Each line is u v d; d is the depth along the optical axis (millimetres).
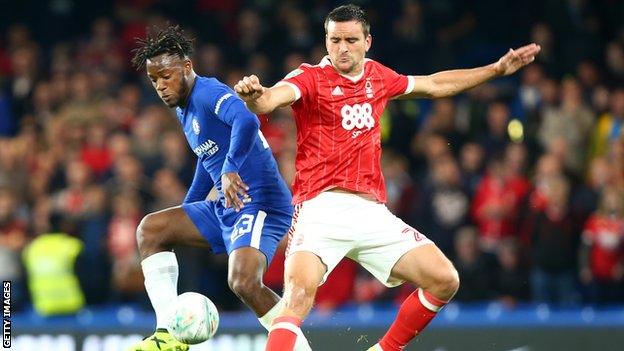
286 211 22641
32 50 49719
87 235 38469
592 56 46594
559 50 46469
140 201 39281
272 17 48688
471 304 36406
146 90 46594
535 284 36906
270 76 46656
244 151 20047
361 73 20281
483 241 37438
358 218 20016
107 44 49625
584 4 48000
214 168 22031
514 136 41312
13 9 53031
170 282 22000
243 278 21469
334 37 19906
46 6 53312
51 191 42000
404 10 48688
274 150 39688
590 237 37000
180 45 21391
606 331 33812
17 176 41938
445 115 42625
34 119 46500
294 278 19531
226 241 22328
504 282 36688
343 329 34000
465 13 50031
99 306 38094
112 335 35062
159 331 21000
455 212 38125
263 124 40312
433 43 47562
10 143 43625
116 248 38094
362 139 20172
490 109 42406
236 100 20672
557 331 33938
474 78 21203
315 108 19984
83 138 43531
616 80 45750
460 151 42219
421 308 20672
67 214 39281
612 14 48625
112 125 44531
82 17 53312
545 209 37000
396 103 43375
